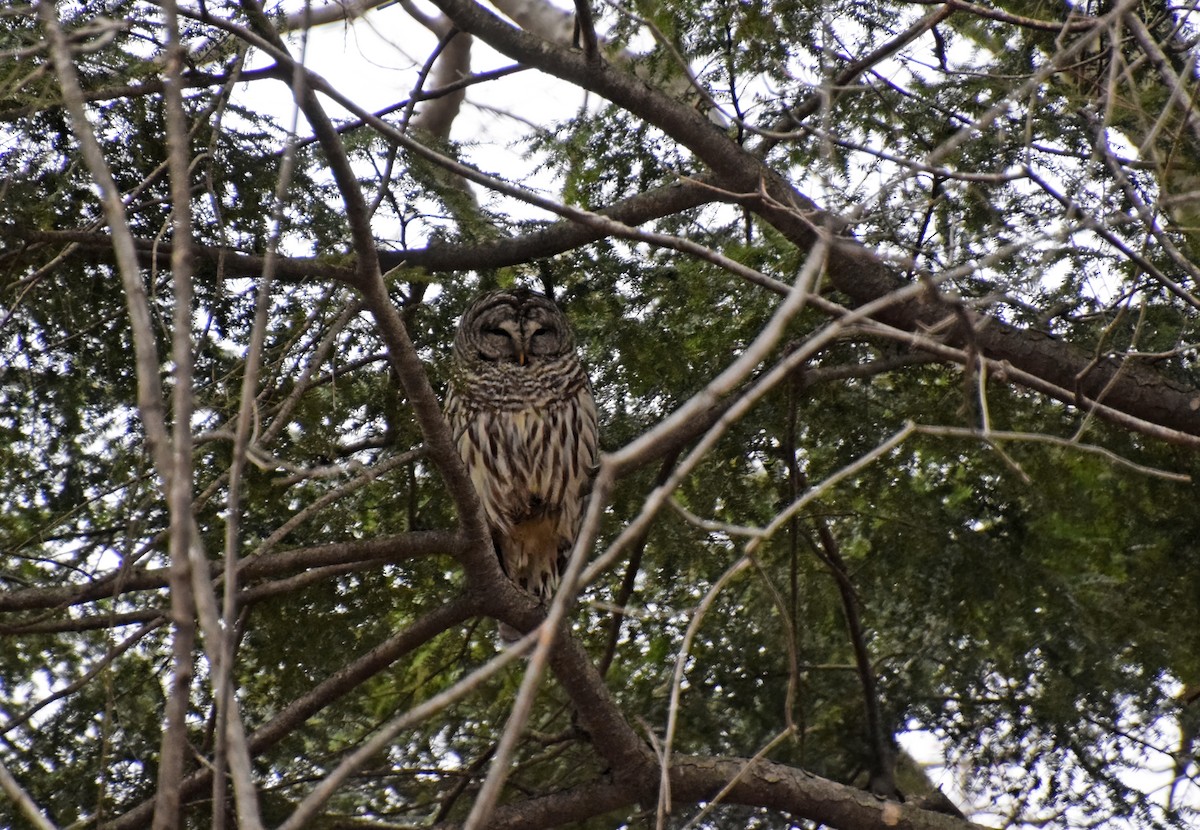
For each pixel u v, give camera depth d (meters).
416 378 8.55
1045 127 10.30
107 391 10.92
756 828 12.23
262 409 10.13
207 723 10.91
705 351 11.30
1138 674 12.30
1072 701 12.26
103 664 9.12
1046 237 6.60
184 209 4.94
